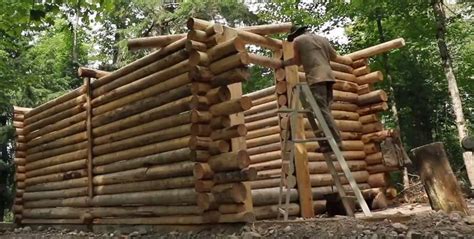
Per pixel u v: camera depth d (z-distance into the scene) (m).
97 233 8.25
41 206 10.60
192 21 6.38
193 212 6.44
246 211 5.95
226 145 6.23
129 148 7.87
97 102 8.75
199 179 6.20
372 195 8.50
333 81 6.48
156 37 6.99
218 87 6.37
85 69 8.90
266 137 9.08
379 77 9.26
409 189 10.40
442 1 14.00
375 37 16.53
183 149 6.57
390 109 16.45
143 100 7.52
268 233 5.41
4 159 18.00
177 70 6.71
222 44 6.23
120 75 8.14
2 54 15.30
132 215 7.69
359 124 9.35
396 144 9.05
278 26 7.36
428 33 14.95
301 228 5.30
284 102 7.52
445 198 5.34
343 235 4.73
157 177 7.10
